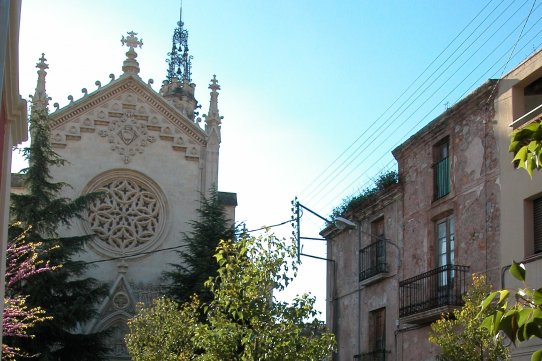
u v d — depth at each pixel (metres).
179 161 43.09
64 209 36.59
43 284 34.41
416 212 26.14
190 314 27.77
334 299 32.44
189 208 42.59
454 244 23.59
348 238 31.77
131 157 42.47
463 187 23.36
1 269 13.22
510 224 20.86
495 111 22.08
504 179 21.36
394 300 27.17
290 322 16.28
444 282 23.70
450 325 18.69
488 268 21.64
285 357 15.94
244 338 16.06
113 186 42.06
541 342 18.56
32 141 36.56
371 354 27.91
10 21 11.35
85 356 35.78
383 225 28.94
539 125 7.14
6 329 18.98
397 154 27.75
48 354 34.38
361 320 29.81
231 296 16.56
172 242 41.94
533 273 19.27
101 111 42.59
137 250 41.25
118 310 39.81
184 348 26.20
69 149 41.78
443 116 24.36
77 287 36.34
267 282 16.52
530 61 20.66
